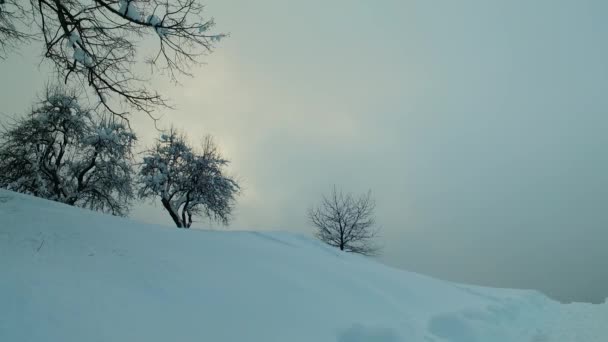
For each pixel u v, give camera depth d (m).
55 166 18.67
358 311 5.48
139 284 4.27
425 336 5.34
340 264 8.62
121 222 7.19
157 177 21.94
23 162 17.97
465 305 7.55
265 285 5.40
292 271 6.62
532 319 8.38
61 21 7.08
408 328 5.39
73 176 19.75
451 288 9.45
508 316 8.05
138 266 4.77
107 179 19.83
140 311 3.67
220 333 3.79
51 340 2.85
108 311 3.47
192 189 23.39
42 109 18.12
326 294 5.78
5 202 6.29
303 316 4.77
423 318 6.07
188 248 6.38
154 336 3.35
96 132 17.78
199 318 3.94
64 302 3.37
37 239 4.77
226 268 5.71
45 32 7.71
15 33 7.81
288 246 10.34
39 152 18.47
